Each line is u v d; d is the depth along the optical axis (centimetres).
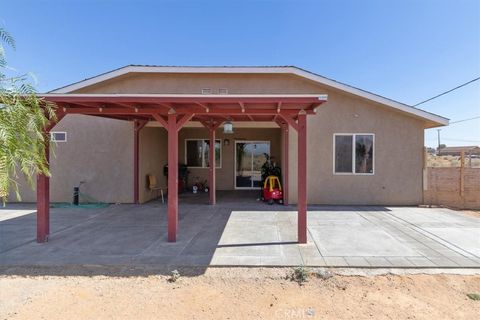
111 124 1034
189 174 1425
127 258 495
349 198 998
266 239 597
